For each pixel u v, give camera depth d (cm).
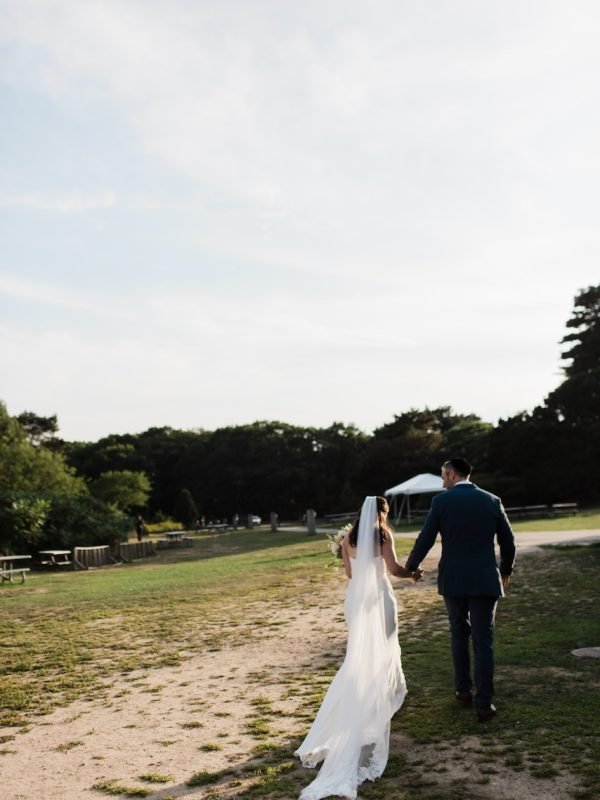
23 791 494
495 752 511
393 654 585
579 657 779
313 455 9119
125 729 630
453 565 606
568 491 5312
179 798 466
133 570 2552
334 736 510
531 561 1741
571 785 450
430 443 6888
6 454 4625
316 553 2544
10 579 2261
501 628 980
